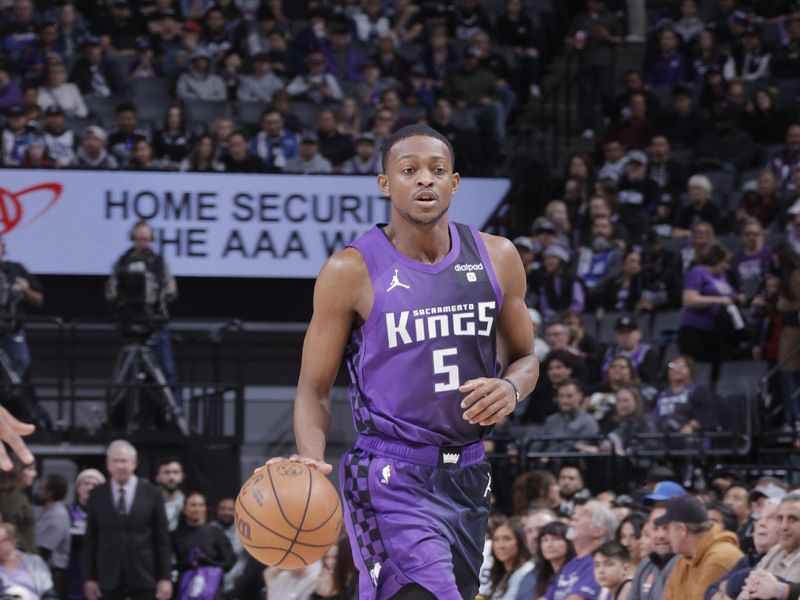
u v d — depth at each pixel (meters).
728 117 35.91
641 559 16.86
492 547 17.84
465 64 37.03
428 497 8.49
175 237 31.03
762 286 28.19
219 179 31.22
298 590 19.12
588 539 17.02
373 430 8.59
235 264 31.19
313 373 8.67
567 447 24.58
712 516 17.05
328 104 36.09
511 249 8.86
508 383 8.34
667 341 28.89
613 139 36.00
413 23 40.09
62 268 30.69
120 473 22.73
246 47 37.94
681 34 39.56
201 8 38.84
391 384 8.52
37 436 26.98
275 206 31.34
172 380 27.34
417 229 8.55
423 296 8.53
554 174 36.78
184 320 27.59
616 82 41.25
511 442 25.75
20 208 30.64
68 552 23.81
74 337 27.53
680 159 35.50
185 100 35.31
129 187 30.97
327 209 31.44
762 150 35.50
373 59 37.56
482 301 8.62
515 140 37.84
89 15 38.28
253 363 31.91
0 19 37.22
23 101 34.88
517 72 39.25
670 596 14.86
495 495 24.94
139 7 38.72
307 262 31.34
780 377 25.80
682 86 36.53
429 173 8.46
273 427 31.53
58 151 32.38
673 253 30.06
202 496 23.55
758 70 38.69
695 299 27.55
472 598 8.71
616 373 25.58
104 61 36.41
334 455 30.25
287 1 39.88
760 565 13.79
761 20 40.81
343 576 18.11
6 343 26.89
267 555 8.23
